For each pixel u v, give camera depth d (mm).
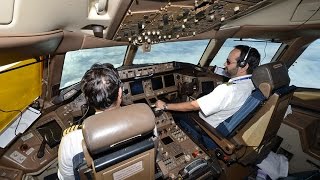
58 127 2184
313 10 2078
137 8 1281
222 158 2107
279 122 2098
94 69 1179
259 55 2045
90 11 1351
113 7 1259
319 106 2648
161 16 1534
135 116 979
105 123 912
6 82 1735
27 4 914
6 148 1883
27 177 1920
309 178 2318
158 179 1831
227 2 1445
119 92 1217
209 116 2189
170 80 3035
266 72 1753
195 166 1885
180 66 2959
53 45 1584
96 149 895
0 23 875
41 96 2117
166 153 2059
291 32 2729
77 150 1069
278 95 1712
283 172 2381
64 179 1215
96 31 1581
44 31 1263
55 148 2061
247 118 1901
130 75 2564
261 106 1829
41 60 1712
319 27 2418
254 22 2580
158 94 2912
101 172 991
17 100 1886
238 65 2021
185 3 1328
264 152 2197
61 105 2238
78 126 1229
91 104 1203
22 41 1078
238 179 2436
